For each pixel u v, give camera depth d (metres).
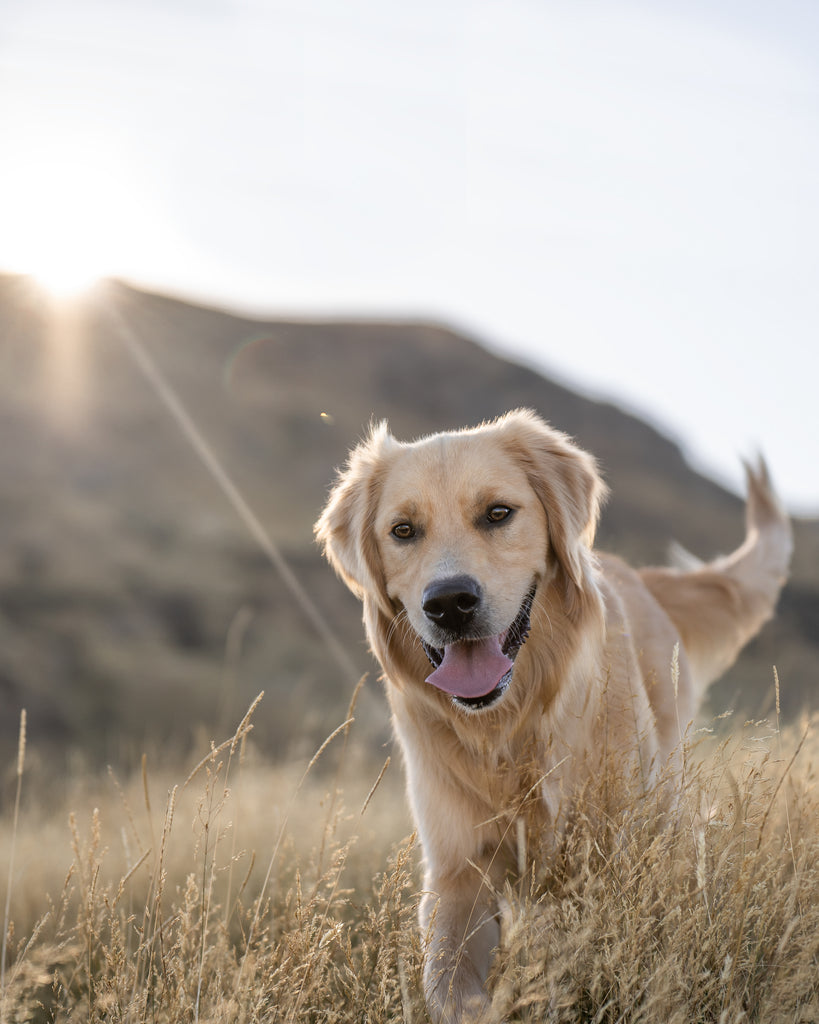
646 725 3.50
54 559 35.03
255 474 51.34
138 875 4.40
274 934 3.04
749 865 2.68
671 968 2.49
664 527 63.22
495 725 3.39
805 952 2.48
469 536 3.42
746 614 5.31
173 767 7.35
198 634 32.16
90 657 27.75
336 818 3.44
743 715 3.99
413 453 3.69
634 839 2.88
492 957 3.11
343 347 83.81
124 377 56.94
